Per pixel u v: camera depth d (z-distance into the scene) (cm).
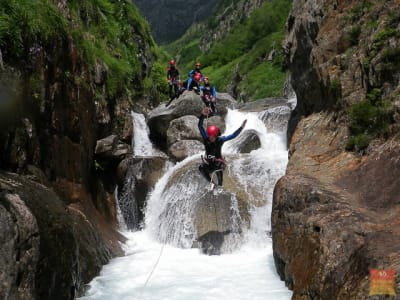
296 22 1432
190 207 1238
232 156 1404
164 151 1758
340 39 1191
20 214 627
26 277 596
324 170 978
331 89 1134
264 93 3362
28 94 935
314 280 667
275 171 1304
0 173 805
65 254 715
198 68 1930
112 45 1748
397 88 938
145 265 996
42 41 1005
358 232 661
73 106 1139
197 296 798
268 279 877
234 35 5791
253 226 1170
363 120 986
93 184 1273
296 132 1245
